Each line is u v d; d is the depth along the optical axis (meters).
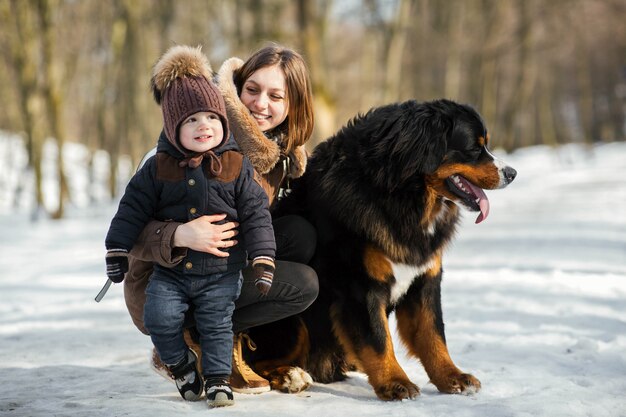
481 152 5.99
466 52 54.97
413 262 5.79
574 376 6.12
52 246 21.31
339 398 5.55
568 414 5.00
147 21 39.62
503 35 54.50
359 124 6.14
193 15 42.50
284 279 5.56
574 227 19.50
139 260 5.60
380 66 48.66
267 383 5.76
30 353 7.59
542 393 5.53
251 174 5.31
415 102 6.05
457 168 5.89
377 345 5.66
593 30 60.59
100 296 5.53
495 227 21.12
